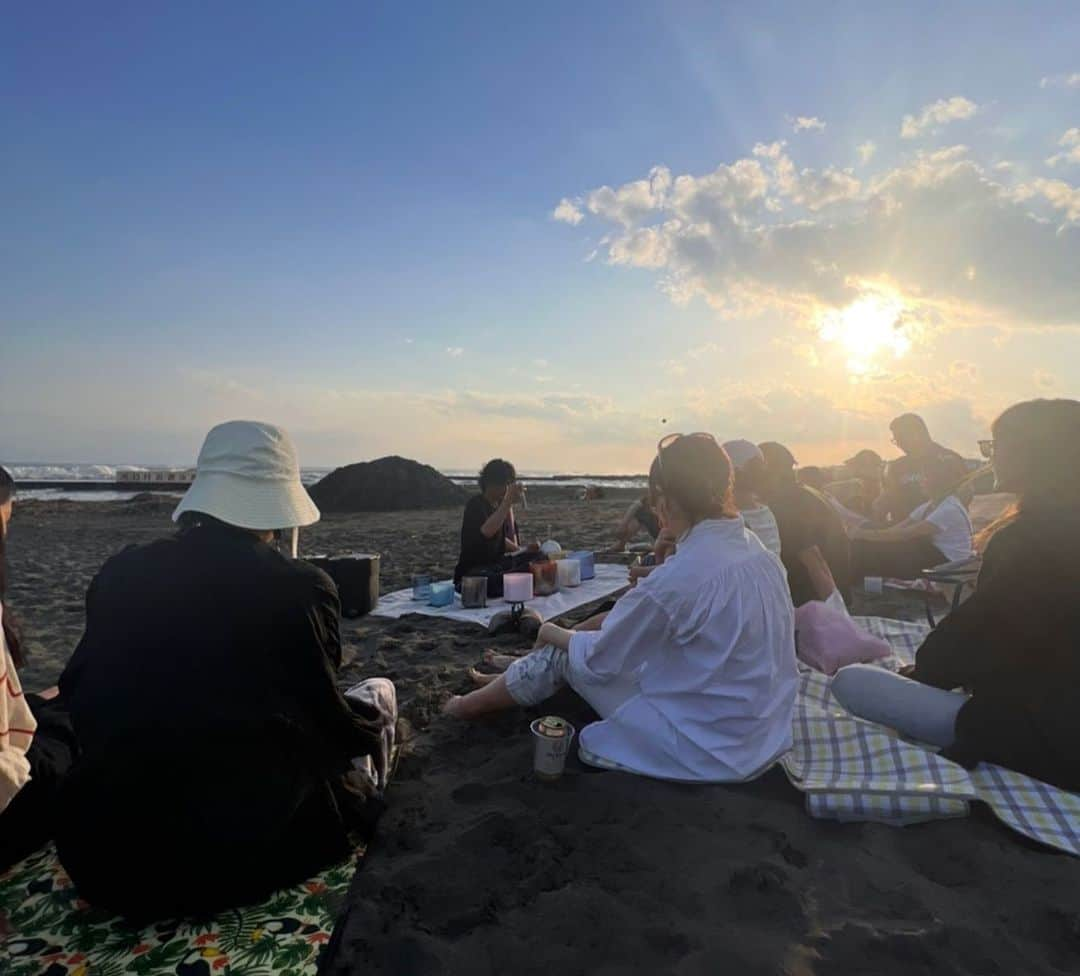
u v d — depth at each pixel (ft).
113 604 6.48
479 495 21.13
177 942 6.37
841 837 7.80
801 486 14.30
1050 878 7.02
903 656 14.08
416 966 6.00
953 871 7.22
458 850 7.66
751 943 6.15
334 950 6.23
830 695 10.97
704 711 8.84
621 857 7.41
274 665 6.73
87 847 6.42
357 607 18.54
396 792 9.09
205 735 6.39
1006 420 8.73
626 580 22.85
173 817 6.41
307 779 7.04
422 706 11.95
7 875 7.42
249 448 7.02
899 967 5.87
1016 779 8.21
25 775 6.71
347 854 7.63
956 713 8.95
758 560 9.02
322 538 41.29
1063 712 8.02
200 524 6.88
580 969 5.93
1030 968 5.88
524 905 6.74
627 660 9.30
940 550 20.63
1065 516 8.12
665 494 9.29
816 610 12.73
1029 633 8.11
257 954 6.21
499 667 12.90
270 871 6.84
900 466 23.89
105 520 57.36
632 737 9.21
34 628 18.86
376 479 72.33
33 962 6.12
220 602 6.49
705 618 8.65
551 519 51.90
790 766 8.82
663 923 6.41
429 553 33.83
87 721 6.39
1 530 7.42
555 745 8.94
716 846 7.57
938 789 7.91
